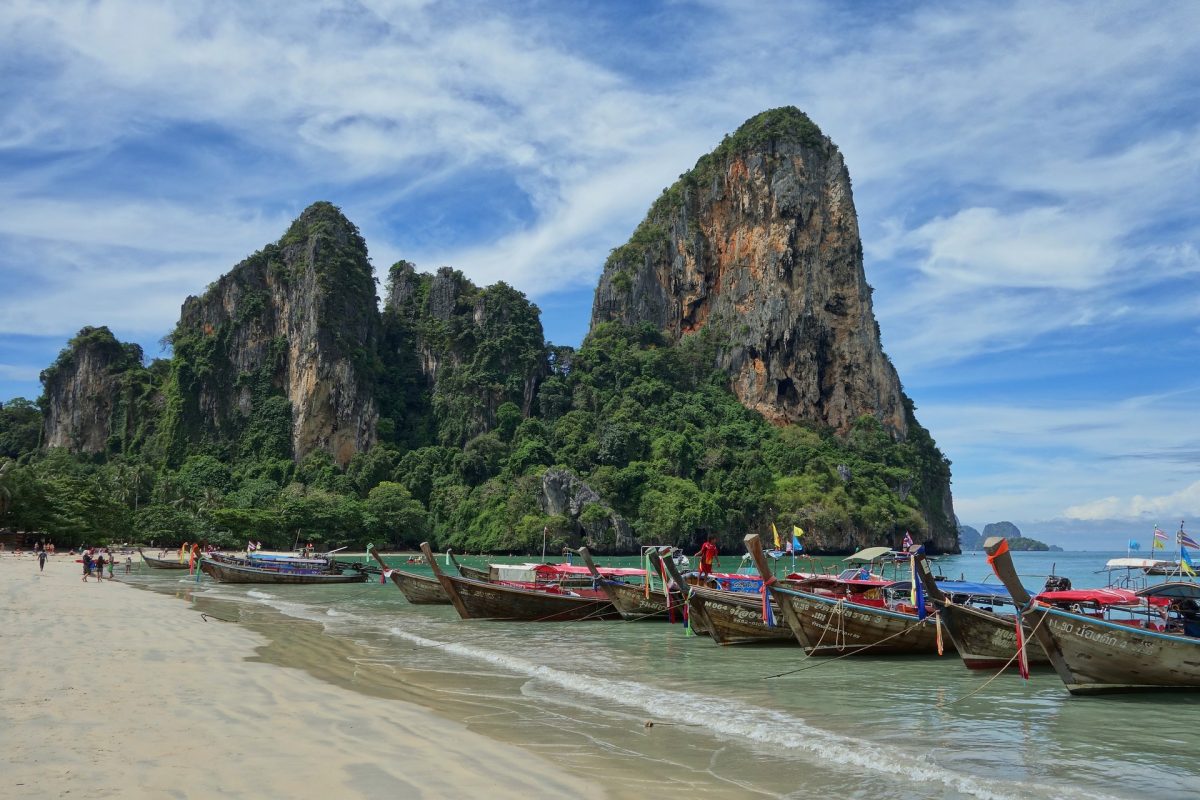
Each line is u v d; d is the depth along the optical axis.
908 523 175.75
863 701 20.09
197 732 14.12
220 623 34.44
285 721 15.32
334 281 187.75
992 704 19.75
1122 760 15.02
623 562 126.31
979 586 31.12
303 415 179.12
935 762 14.75
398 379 196.00
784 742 15.73
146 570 79.69
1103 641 20.19
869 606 26.91
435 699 19.38
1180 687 20.50
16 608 34.50
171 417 185.88
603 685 21.56
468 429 182.88
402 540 154.00
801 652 28.44
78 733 13.66
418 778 12.17
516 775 12.80
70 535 106.19
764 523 164.38
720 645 29.81
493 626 36.75
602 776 13.19
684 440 174.50
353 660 25.55
